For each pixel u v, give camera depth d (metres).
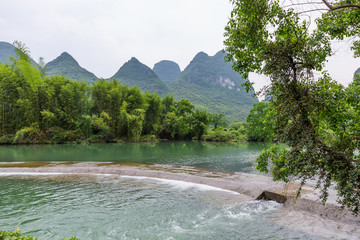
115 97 45.97
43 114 37.66
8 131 37.84
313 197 9.38
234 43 4.57
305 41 4.11
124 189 12.35
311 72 4.12
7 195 11.14
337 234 6.86
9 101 37.72
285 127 4.34
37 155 24.88
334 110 5.03
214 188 12.51
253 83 4.66
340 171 3.77
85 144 39.38
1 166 17.62
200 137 61.12
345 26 4.44
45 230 7.39
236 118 185.38
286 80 4.11
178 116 60.66
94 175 15.71
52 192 11.71
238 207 9.52
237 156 24.95
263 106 47.47
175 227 7.65
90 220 8.20
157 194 11.42
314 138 3.95
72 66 186.12
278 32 4.24
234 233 7.20
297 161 4.27
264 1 4.01
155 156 24.91
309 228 7.31
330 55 4.58
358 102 5.55
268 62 4.20
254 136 51.31
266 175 14.77
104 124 43.12
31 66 38.03
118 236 7.02
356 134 4.53
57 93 41.41
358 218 7.39
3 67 37.88
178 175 14.78
